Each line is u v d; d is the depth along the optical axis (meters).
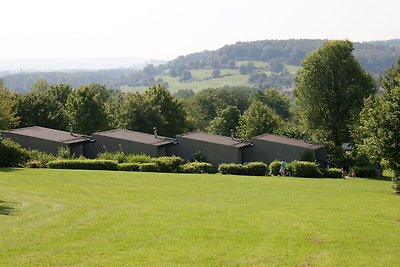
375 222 20.14
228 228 18.41
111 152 50.88
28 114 68.31
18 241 15.61
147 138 54.25
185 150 55.12
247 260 14.36
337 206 24.81
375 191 33.88
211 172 46.53
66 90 87.00
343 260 14.55
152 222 19.23
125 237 16.72
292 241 16.59
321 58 67.00
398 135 31.61
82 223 18.70
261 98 125.56
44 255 14.25
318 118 68.56
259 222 19.61
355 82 66.94
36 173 35.06
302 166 46.88
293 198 27.86
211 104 122.38
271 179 40.31
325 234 17.66
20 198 24.06
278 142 54.88
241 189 31.50
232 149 53.19
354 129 59.88
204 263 13.99
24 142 49.81
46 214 20.14
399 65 52.38
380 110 32.25
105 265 13.53
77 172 36.84
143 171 42.78
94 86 106.75
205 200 26.02
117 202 24.23
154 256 14.52
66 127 70.31
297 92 70.06
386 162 32.53
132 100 74.81
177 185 32.31
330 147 57.69
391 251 15.63
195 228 18.28
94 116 71.25
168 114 78.00
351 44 67.19
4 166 39.69
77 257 14.18
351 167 53.84
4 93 62.34
